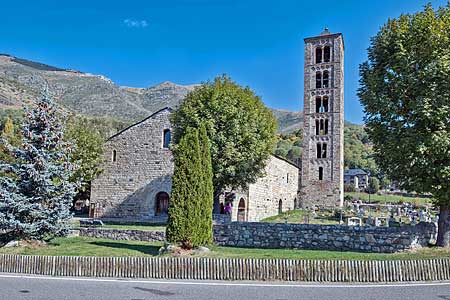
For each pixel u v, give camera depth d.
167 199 38.00
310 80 57.62
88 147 37.59
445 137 17.17
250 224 22.45
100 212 39.72
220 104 29.25
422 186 18.47
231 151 28.23
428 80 17.92
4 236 19.58
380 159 20.36
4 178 19.19
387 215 40.66
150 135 39.38
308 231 21.34
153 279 14.14
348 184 84.88
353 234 20.45
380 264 13.92
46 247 19.45
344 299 11.52
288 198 53.47
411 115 18.69
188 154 17.61
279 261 14.05
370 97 19.64
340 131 55.12
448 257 16.47
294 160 83.50
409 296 11.87
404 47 18.84
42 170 19.52
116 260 14.67
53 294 11.94
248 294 12.02
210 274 14.19
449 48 17.98
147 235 23.00
